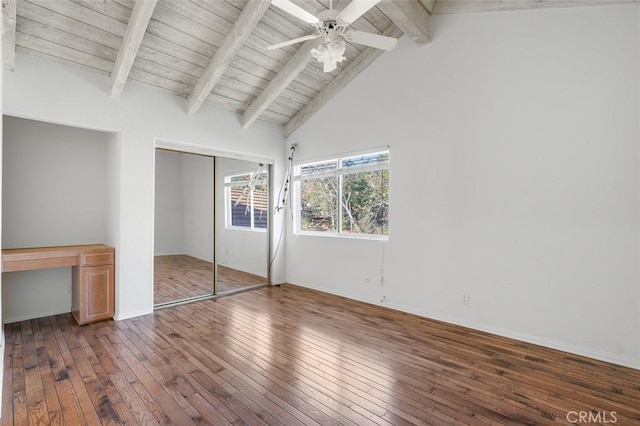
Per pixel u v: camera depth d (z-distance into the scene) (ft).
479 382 8.04
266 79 14.29
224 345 10.10
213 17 10.87
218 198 16.14
